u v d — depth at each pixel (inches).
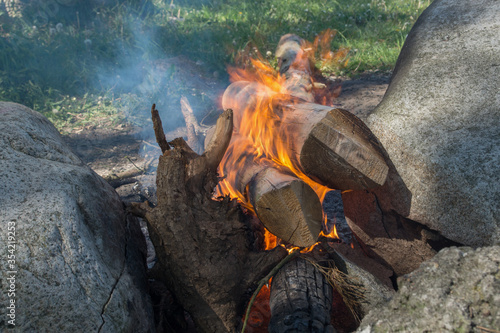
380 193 96.1
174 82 236.7
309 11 340.5
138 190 157.6
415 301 65.5
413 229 93.9
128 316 70.0
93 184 87.7
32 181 74.7
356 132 94.1
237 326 87.9
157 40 288.8
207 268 85.0
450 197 82.4
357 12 342.3
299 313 79.6
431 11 120.0
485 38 102.7
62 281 64.5
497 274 62.2
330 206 149.7
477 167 80.0
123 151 185.0
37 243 65.7
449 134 86.8
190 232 86.2
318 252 95.3
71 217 71.8
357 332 69.1
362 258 104.6
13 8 296.8
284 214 92.3
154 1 364.2
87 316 64.2
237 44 284.5
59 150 90.4
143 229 136.8
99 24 311.1
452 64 100.0
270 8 354.3
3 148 78.4
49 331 61.6
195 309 86.8
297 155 102.0
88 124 206.8
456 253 67.8
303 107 106.0
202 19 335.6
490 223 76.4
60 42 261.4
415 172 88.2
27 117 91.2
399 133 92.0
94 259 70.4
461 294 63.0
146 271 94.8
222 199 103.8
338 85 240.7
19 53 242.5
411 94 97.7
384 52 273.4
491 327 58.5
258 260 91.2
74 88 233.3
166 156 90.7
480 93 91.5
